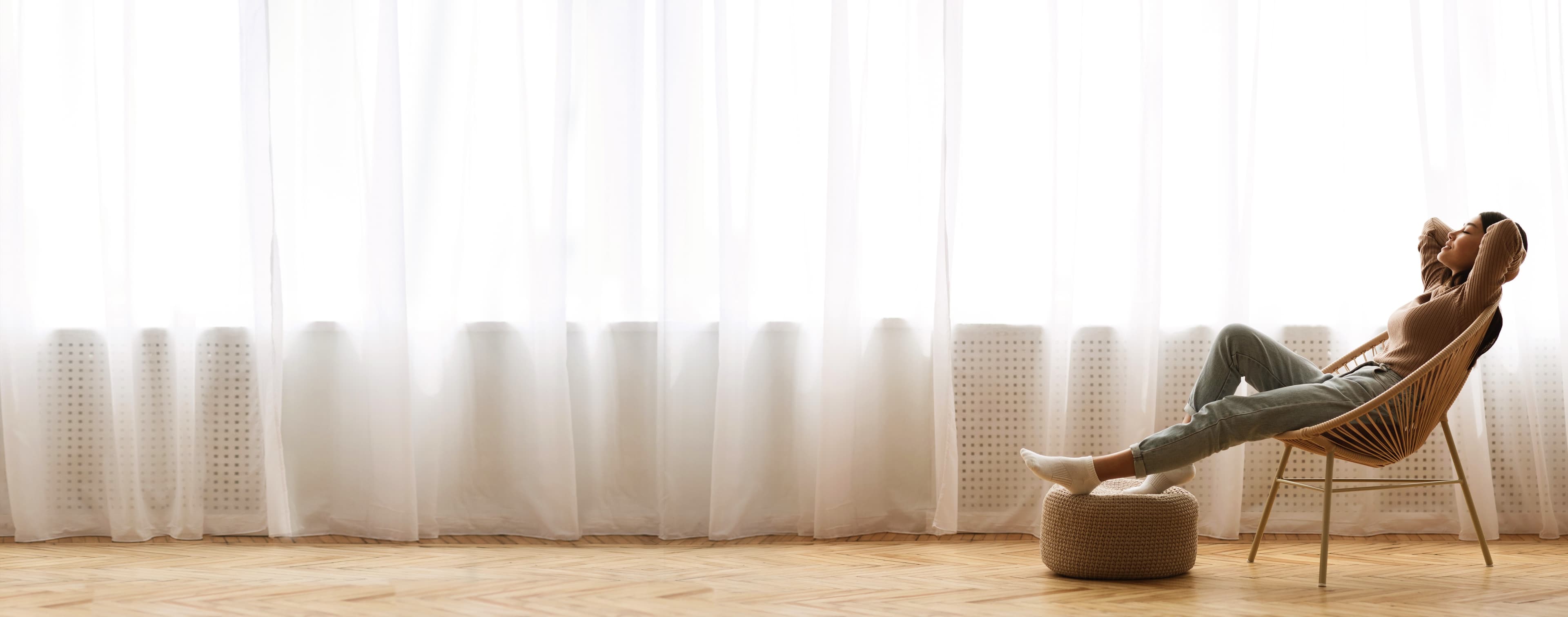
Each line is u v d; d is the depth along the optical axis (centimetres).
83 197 312
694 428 323
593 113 325
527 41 321
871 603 228
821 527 315
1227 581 254
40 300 309
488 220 321
